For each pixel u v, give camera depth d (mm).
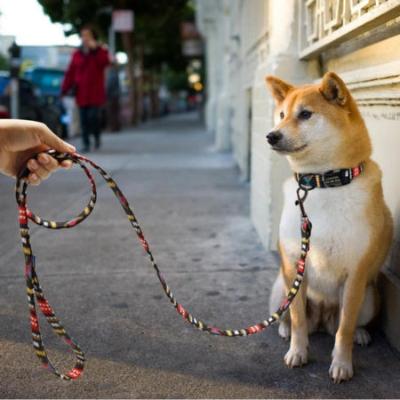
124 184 7266
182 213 5496
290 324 2646
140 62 26609
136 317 2914
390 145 2709
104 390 2166
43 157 1718
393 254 2691
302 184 2332
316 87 2402
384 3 2344
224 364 2395
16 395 2119
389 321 2611
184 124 25281
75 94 11000
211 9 15539
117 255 4066
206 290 3318
